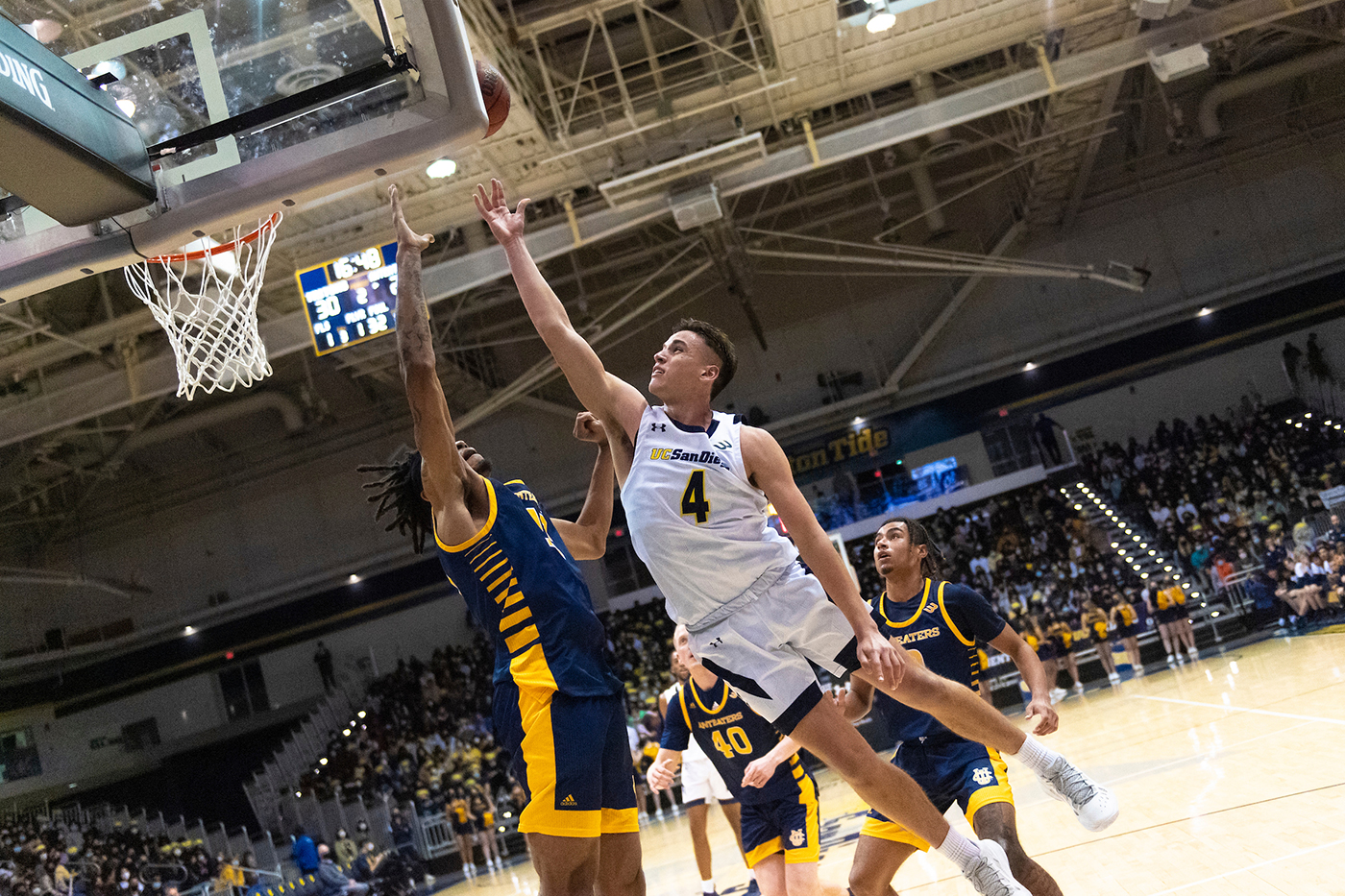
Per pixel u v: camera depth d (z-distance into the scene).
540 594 2.71
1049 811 7.23
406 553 23.97
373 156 3.48
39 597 23.55
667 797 17.36
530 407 24.62
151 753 23.06
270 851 16.94
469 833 15.99
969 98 14.14
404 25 3.51
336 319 11.79
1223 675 13.12
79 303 16.39
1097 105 18.33
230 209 3.54
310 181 3.50
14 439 15.04
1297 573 16.36
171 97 3.59
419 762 19.75
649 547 2.66
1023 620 17.98
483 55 11.78
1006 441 23.36
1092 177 24.12
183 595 24.08
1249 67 23.05
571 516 24.16
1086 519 22.05
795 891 4.52
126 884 16.05
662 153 14.52
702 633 2.71
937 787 3.90
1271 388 23.44
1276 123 23.66
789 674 2.65
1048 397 23.52
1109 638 17.91
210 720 23.72
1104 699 14.11
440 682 22.80
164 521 24.42
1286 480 20.69
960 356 23.89
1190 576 19.84
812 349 24.38
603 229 14.47
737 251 19.94
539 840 2.55
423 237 2.83
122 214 3.56
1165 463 22.41
